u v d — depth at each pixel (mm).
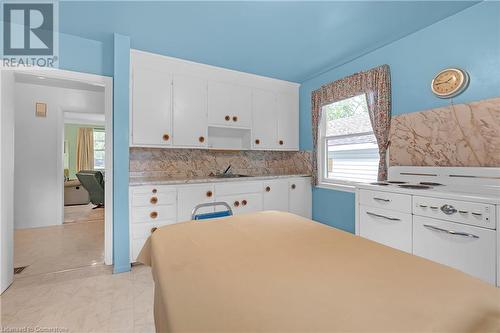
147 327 1514
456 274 696
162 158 3086
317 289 619
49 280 2115
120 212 2289
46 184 3861
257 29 2209
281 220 1325
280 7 1891
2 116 1900
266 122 3477
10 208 2018
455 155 1951
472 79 1897
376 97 2561
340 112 3191
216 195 2777
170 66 2783
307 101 3619
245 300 570
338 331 462
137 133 2578
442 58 2076
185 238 1040
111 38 2354
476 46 1876
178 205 2562
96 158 8461
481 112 1815
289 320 496
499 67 1768
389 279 669
